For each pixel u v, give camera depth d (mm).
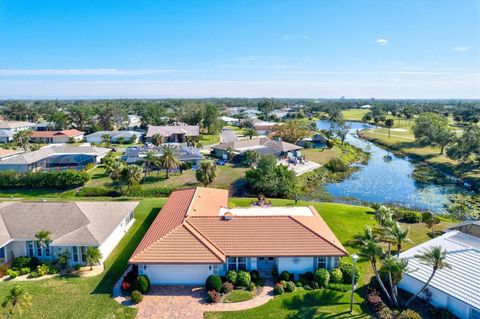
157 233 34062
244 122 162375
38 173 62375
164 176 70000
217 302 27922
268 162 64562
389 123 164750
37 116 178375
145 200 54594
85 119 139875
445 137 100125
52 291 29406
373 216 47750
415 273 28875
